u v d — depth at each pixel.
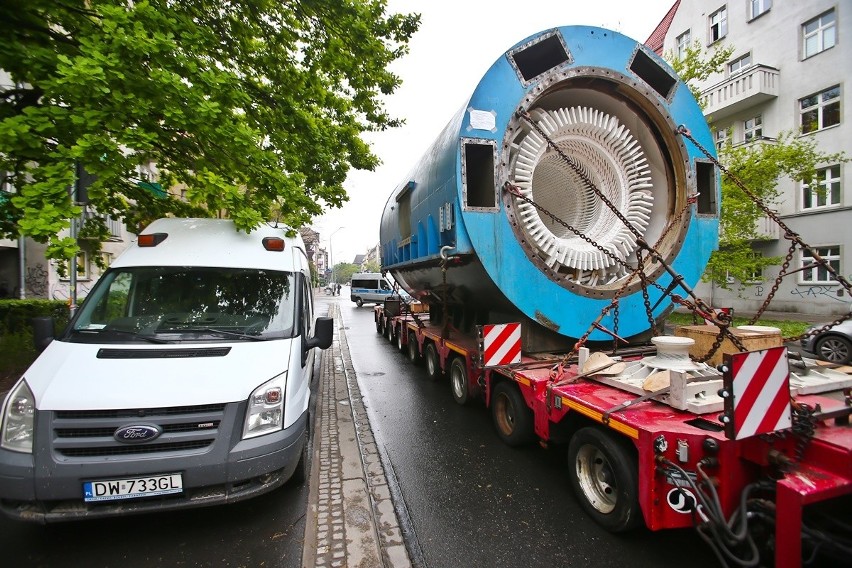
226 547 2.86
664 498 2.48
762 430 2.17
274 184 4.81
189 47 4.56
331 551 2.80
